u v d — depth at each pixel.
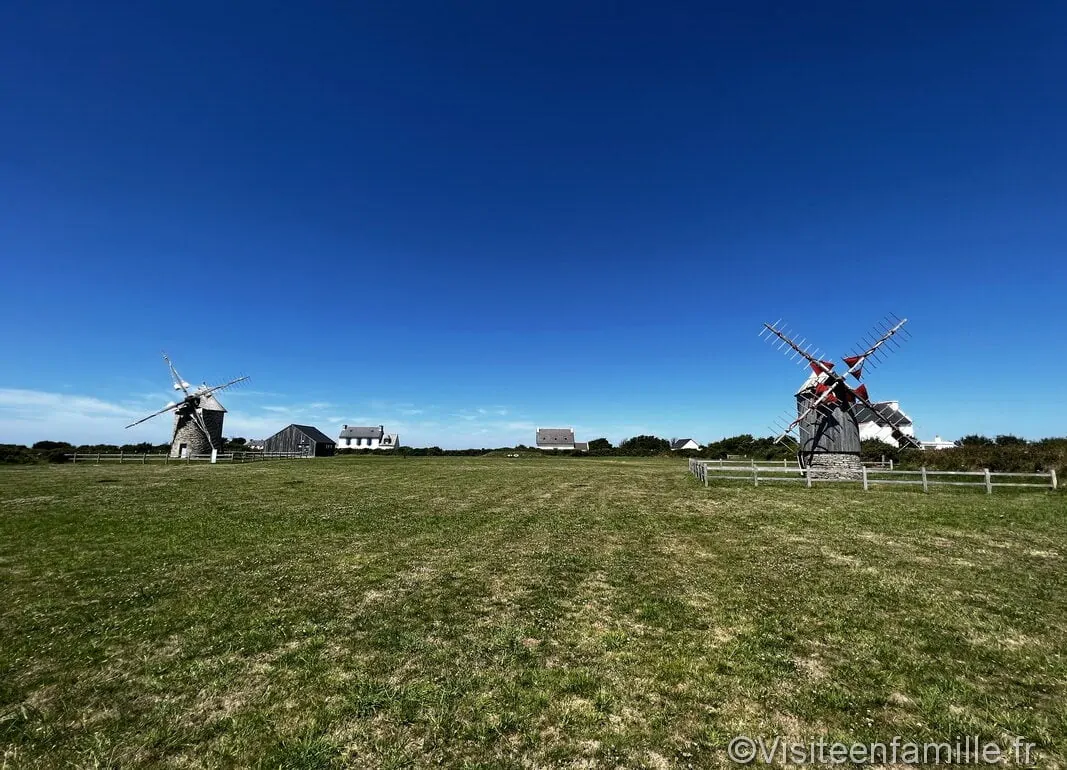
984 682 5.98
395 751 4.82
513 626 7.75
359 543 13.51
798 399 31.14
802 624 7.70
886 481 24.58
